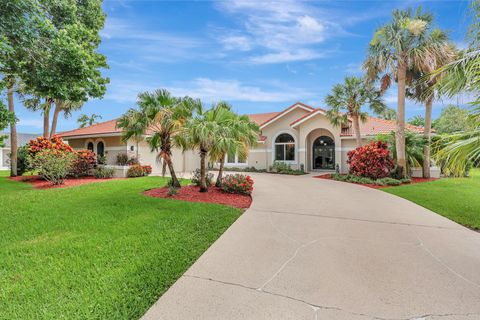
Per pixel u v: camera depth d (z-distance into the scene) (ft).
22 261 13.73
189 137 30.50
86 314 9.46
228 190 33.45
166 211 23.66
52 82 26.78
